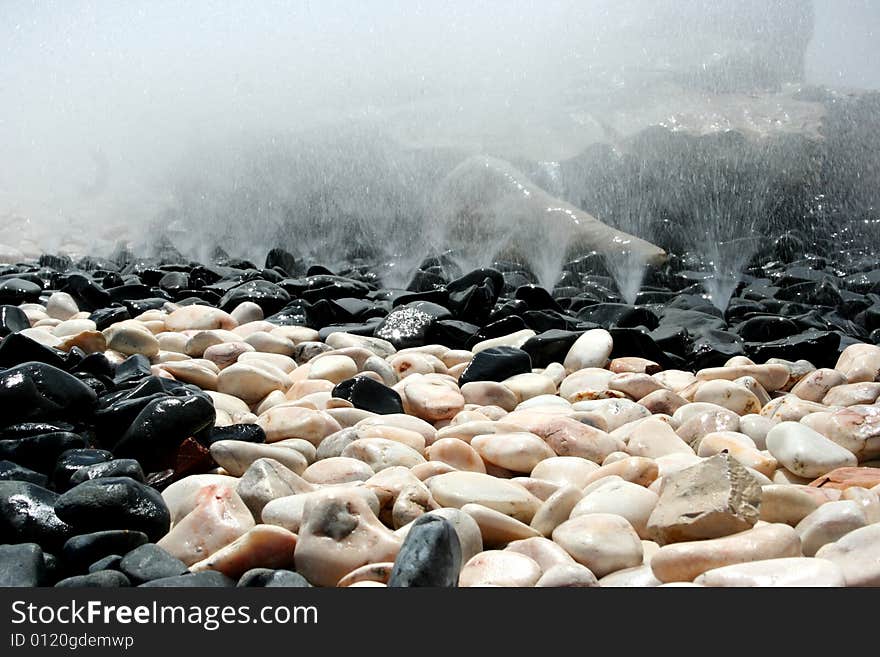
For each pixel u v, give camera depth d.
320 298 4.27
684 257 5.47
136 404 2.42
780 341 3.51
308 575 1.82
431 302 3.91
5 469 2.21
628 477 2.17
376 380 2.82
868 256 5.54
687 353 3.55
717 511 1.84
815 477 2.26
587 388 3.00
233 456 2.27
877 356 3.14
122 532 1.89
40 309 4.07
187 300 4.11
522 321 3.61
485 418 2.64
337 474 2.21
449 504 2.05
